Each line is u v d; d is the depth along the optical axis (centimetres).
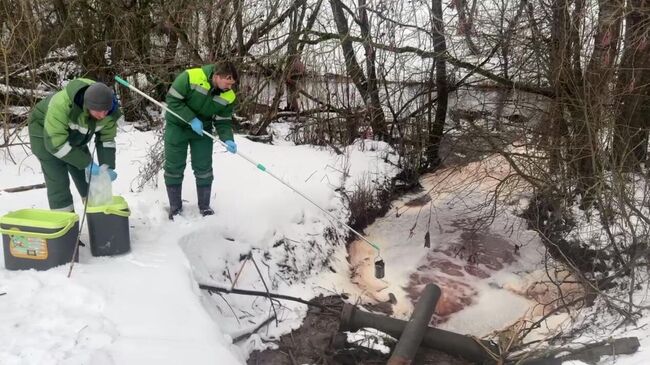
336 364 446
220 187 600
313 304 495
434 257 630
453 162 796
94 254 414
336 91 849
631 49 550
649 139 606
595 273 547
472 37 714
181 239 464
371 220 699
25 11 749
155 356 307
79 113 387
